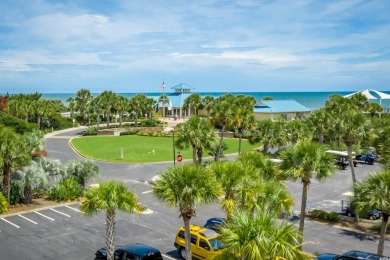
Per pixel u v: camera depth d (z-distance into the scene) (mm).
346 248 25500
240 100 77938
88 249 24594
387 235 28422
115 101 101625
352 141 32750
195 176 16703
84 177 37594
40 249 24500
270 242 11680
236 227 12227
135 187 41844
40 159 36812
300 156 21500
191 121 38281
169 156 62938
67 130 103000
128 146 73312
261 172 24109
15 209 32531
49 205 34000
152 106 114875
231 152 67062
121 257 20469
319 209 34750
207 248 21641
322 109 68125
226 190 18766
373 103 83312
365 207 23375
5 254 23609
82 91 122875
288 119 103875
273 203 18828
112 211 19359
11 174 33750
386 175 22156
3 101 92688
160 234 27672
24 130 61344
